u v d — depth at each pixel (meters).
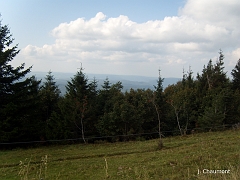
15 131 19.52
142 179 8.77
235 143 14.70
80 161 12.76
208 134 21.33
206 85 36.97
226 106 28.86
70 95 28.27
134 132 26.84
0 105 20.42
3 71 20.38
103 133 26.42
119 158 13.25
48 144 22.61
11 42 21.12
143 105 30.42
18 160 13.17
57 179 9.77
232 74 42.38
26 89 21.61
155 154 13.58
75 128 26.44
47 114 28.53
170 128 31.22
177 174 9.01
